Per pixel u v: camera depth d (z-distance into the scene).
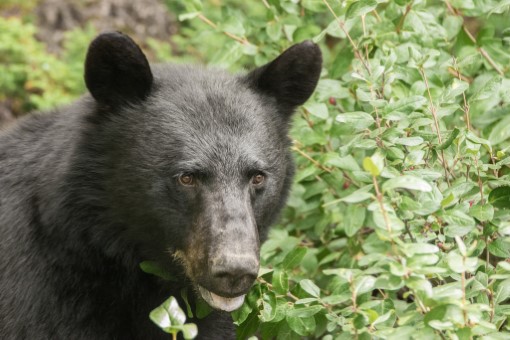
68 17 20.66
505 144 10.66
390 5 10.98
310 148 11.30
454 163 9.00
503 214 8.84
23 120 9.84
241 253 7.79
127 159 8.66
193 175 8.42
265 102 9.31
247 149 8.52
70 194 8.79
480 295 8.12
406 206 7.77
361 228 11.08
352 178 10.70
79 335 8.93
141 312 9.27
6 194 9.22
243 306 9.00
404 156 8.67
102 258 8.96
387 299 8.52
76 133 8.97
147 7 21.41
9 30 18.42
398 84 10.20
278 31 11.71
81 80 17.97
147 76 8.86
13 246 8.96
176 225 8.49
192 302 9.41
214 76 9.36
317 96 10.89
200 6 11.70
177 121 8.61
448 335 7.30
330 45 20.06
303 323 8.63
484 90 9.32
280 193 9.18
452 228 7.93
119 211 8.77
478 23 17.67
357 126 8.68
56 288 8.84
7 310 8.83
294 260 9.23
